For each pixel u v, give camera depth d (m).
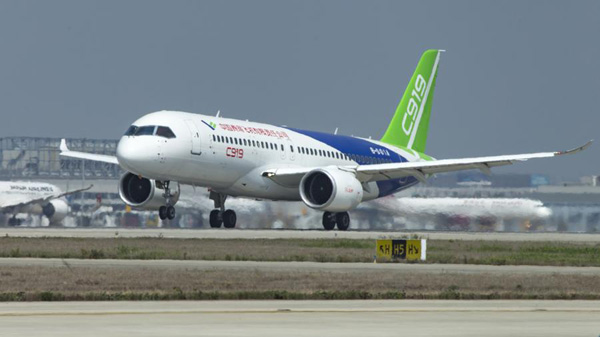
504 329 58.56
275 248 129.88
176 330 57.00
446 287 85.94
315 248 131.75
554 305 73.94
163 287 82.81
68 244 130.12
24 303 72.25
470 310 69.56
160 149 164.62
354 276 94.06
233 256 116.56
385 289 84.00
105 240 138.75
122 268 99.31
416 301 76.25
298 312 67.25
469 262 115.94
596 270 107.88
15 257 112.62
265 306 71.25
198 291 78.81
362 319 63.41
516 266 113.00
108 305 71.12
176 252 119.19
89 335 54.41
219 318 63.28
